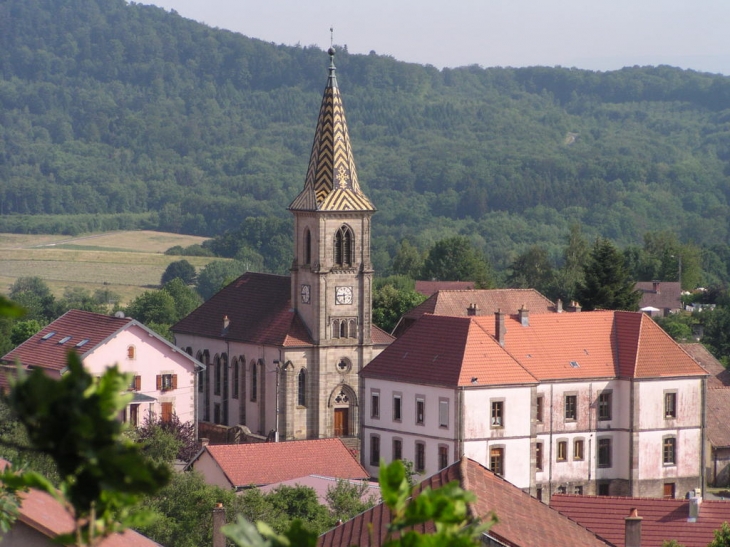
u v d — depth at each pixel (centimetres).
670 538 7962
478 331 13375
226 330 17538
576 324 14175
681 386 14012
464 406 12850
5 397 1394
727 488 15000
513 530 5822
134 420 14962
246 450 11256
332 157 16575
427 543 1573
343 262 16575
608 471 13838
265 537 1565
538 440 13462
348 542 5691
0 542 4322
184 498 8588
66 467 1392
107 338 14788
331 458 11425
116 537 5112
